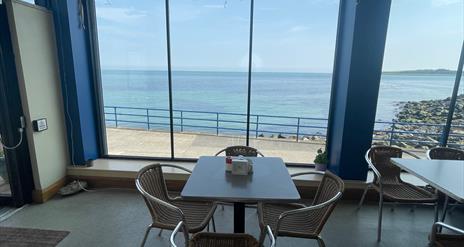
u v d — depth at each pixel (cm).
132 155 351
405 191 230
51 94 288
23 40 248
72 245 209
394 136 328
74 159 320
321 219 165
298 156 404
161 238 220
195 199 149
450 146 292
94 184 318
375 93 270
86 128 323
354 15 257
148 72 328
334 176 178
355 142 283
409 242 220
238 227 185
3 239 215
